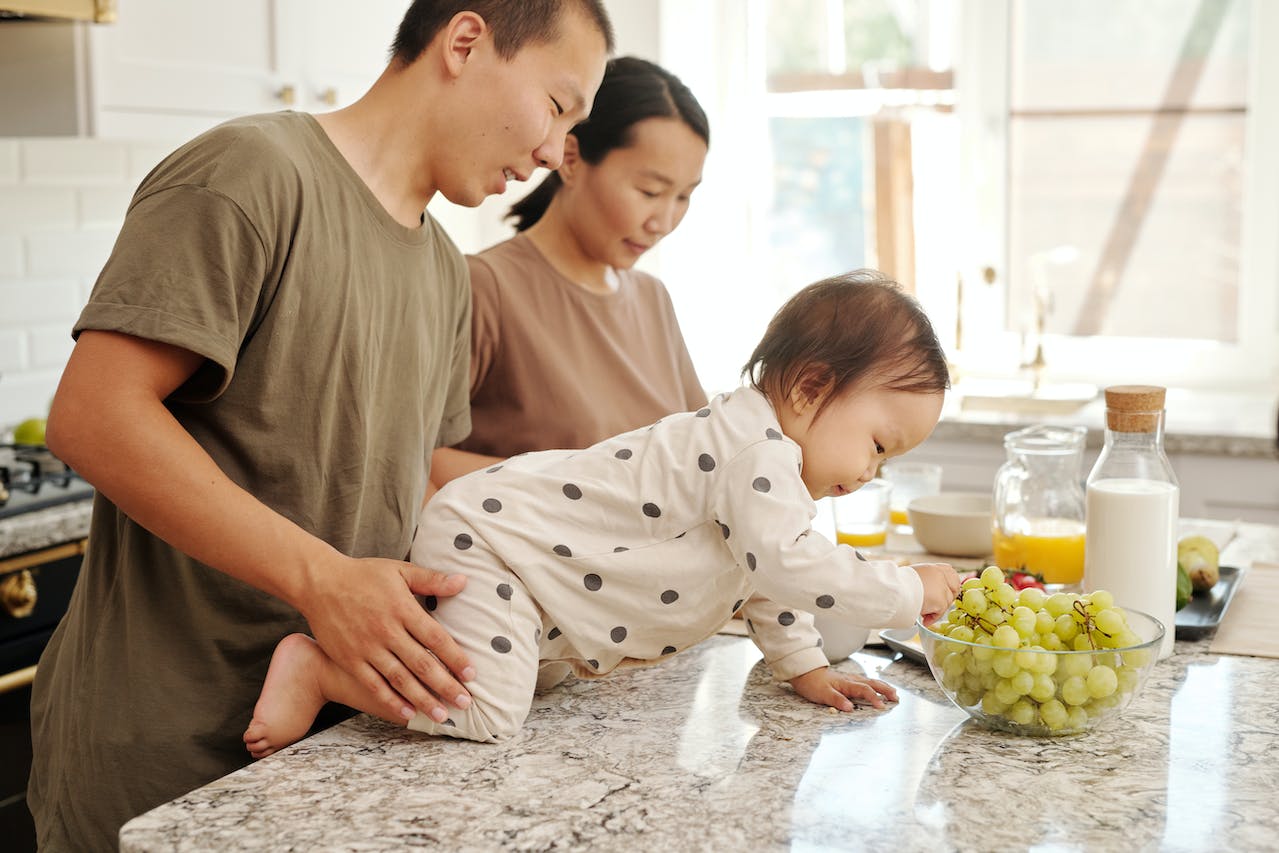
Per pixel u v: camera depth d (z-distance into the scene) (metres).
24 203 2.71
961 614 1.14
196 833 0.92
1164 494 1.34
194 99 2.51
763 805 0.96
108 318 1.10
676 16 3.71
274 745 1.15
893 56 3.76
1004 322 3.72
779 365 1.22
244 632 1.28
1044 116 3.60
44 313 2.77
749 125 3.92
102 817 1.27
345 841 0.91
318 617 1.12
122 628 1.28
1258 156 3.40
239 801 0.97
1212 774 1.02
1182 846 0.90
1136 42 3.48
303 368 1.23
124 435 1.10
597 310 1.84
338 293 1.24
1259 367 3.46
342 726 1.15
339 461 1.29
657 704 1.20
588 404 1.80
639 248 1.80
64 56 2.30
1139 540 1.34
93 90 2.30
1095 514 1.37
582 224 1.79
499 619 1.14
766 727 1.14
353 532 1.31
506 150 1.30
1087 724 1.09
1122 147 3.53
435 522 1.21
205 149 1.17
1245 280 3.46
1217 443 2.93
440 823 0.93
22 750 2.08
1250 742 1.09
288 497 1.25
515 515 1.19
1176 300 3.53
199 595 1.26
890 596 1.14
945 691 1.13
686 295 3.87
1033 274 3.66
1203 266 3.49
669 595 1.20
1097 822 0.93
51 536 2.09
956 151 3.71
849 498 1.92
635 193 1.74
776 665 1.24
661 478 1.19
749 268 3.99
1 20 2.33
